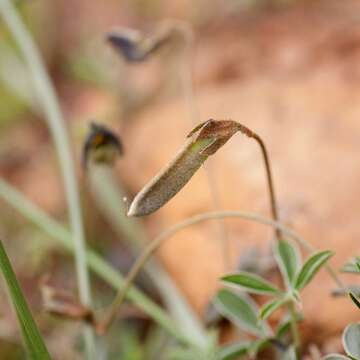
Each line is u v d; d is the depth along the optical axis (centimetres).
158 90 37
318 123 29
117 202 31
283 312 25
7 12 30
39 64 29
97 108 40
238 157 29
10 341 27
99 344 26
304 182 27
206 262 28
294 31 35
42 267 30
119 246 31
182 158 18
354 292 21
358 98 29
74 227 26
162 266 29
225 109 31
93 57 41
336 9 36
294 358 21
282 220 26
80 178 32
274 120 30
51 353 27
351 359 20
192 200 29
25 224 32
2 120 40
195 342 25
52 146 37
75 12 48
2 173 37
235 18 39
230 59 35
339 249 26
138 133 34
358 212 26
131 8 47
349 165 27
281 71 32
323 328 24
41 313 28
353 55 31
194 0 43
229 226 28
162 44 27
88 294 25
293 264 21
